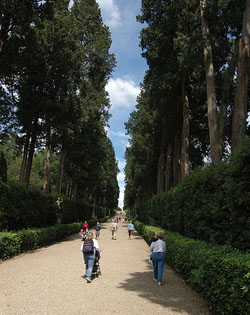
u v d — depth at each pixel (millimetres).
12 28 13078
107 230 32219
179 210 10961
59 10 18422
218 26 12219
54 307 4617
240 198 5293
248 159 5258
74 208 27641
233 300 3650
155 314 4367
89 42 23797
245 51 9227
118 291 5766
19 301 4922
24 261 9352
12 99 16797
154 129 24312
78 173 29219
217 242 6848
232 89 14586
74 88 17594
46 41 16406
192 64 11758
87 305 4758
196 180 8648
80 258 10281
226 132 16359
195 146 21562
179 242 8016
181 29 13070
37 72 16656
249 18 9352
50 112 17062
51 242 16312
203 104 18156
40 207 16547
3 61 13664
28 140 17922
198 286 5832
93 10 23969
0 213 11125
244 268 3549
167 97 16234
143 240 19688
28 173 17812
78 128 18625
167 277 7461
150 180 32469
